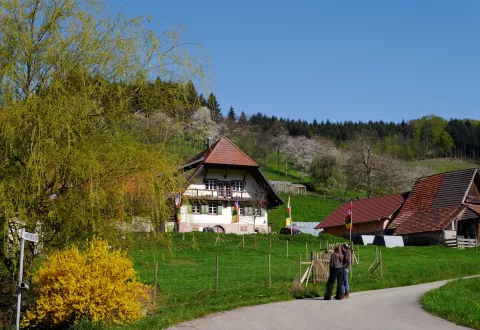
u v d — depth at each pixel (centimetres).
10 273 1409
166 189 1480
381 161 10394
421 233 5362
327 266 2289
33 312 1313
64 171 1351
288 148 13462
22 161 1328
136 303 1402
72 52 1468
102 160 1409
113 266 1350
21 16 1437
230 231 5619
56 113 1340
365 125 19312
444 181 5866
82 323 1244
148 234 1520
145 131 1555
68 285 1291
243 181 5694
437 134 17488
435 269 3111
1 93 1353
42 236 1388
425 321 1388
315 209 8731
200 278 2512
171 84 1583
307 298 1895
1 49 1392
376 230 6062
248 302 1730
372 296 1945
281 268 2952
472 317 1412
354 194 11150
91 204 1318
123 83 1504
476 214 5253
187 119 1592
